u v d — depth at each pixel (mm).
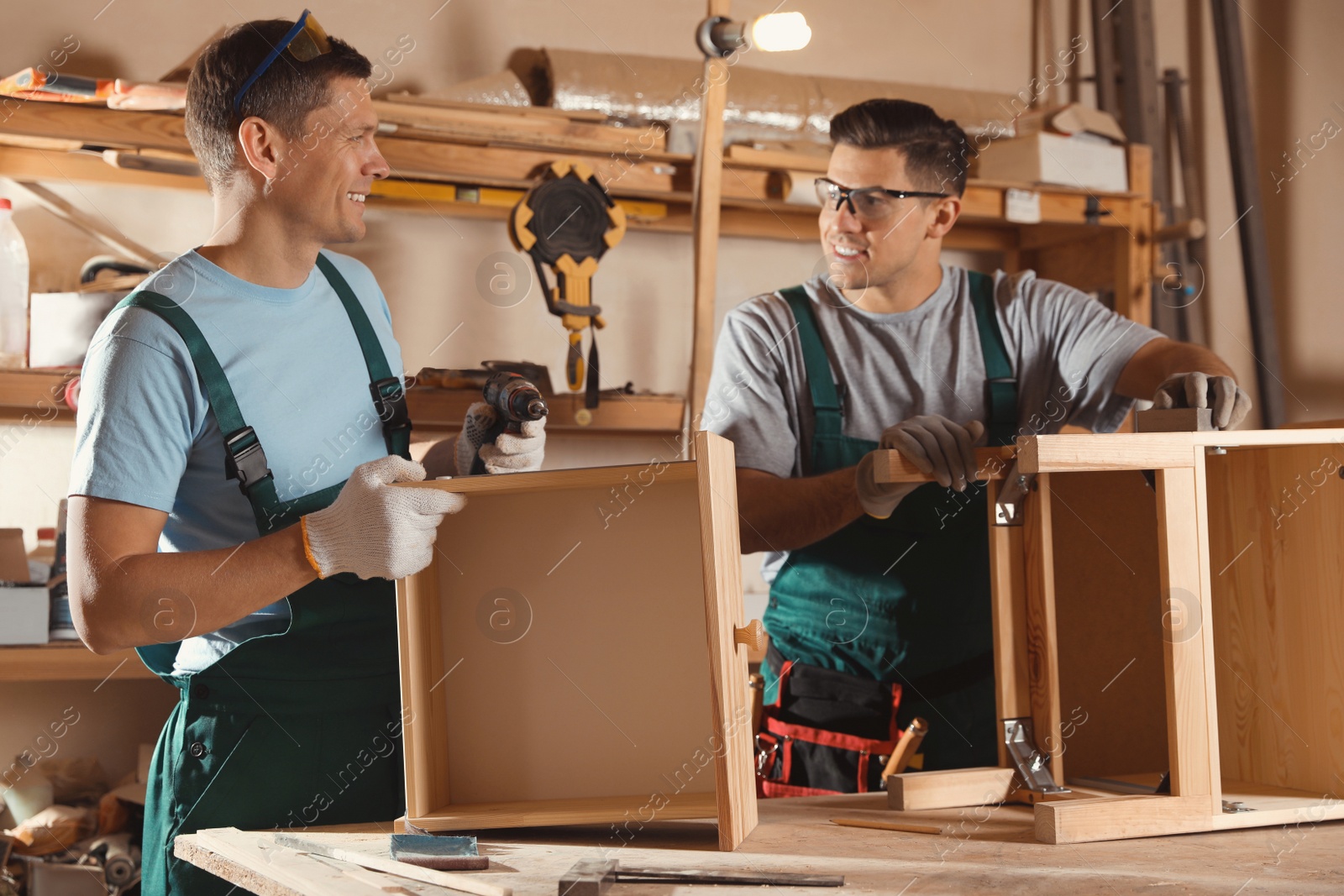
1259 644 1185
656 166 2432
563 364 2689
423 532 1011
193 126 1340
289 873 895
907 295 1786
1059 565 1222
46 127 2037
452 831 1015
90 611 1077
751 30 2693
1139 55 3100
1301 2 3307
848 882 838
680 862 909
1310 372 3314
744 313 1790
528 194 2281
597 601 1084
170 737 1272
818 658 1669
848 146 1741
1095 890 810
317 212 1312
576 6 2705
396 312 2557
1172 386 1177
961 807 1122
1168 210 3117
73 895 2074
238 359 1262
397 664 1279
